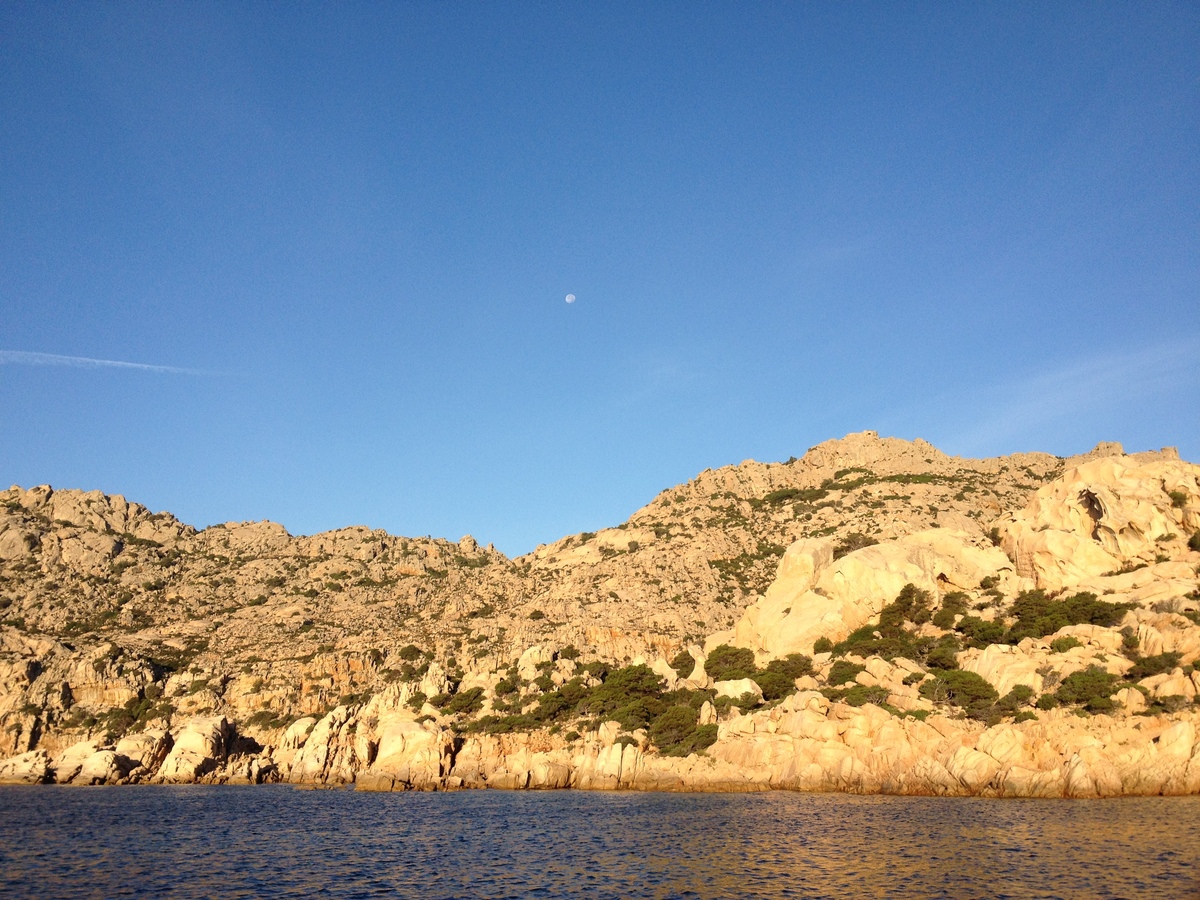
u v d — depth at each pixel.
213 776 141.62
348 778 135.75
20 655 182.50
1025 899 49.34
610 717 133.75
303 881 59.09
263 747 161.12
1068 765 90.06
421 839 76.69
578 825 83.00
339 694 178.25
